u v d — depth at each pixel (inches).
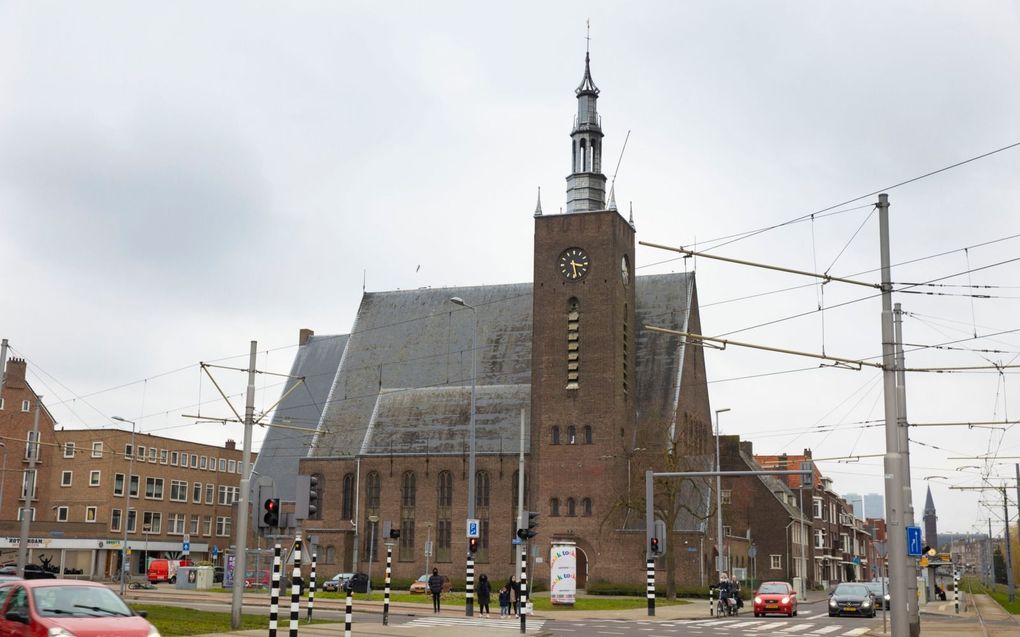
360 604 2062.0
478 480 3366.1
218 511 4621.1
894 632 1100.5
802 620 1942.7
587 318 3245.6
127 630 754.8
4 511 3836.1
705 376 3681.1
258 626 1323.8
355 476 3543.3
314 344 4207.7
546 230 3329.2
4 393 3892.7
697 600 2819.9
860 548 6569.9
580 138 3403.1
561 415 3223.4
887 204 1187.9
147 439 4197.8
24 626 761.0
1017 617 2149.4
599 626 1665.8
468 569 1798.7
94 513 3981.3
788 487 4645.7
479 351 3656.5
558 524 3166.8
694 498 3299.7
